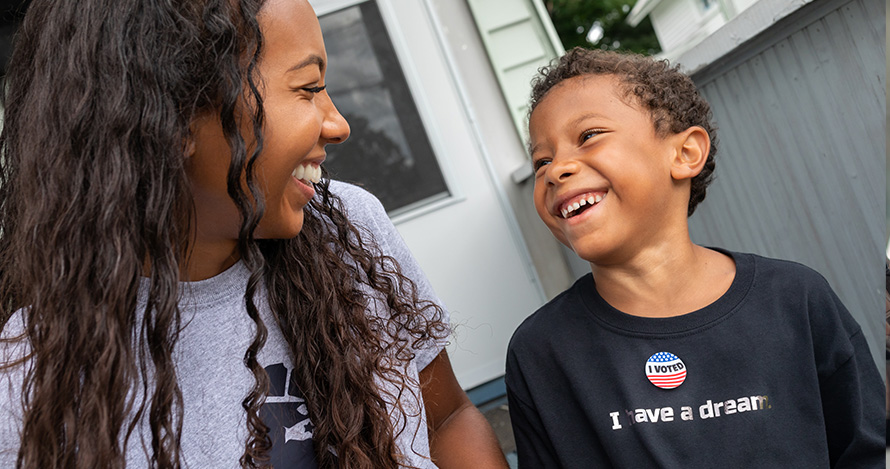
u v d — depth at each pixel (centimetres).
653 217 95
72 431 64
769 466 88
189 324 74
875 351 138
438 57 292
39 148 66
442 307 105
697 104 106
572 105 98
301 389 80
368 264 91
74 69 66
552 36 300
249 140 66
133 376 66
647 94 97
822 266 152
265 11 67
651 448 91
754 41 149
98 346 64
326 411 80
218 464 73
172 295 67
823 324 92
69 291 65
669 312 96
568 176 96
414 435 87
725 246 192
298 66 69
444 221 290
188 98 65
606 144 94
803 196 151
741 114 165
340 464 79
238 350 77
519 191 293
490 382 288
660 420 92
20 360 67
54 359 64
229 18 65
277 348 81
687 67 171
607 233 94
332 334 84
